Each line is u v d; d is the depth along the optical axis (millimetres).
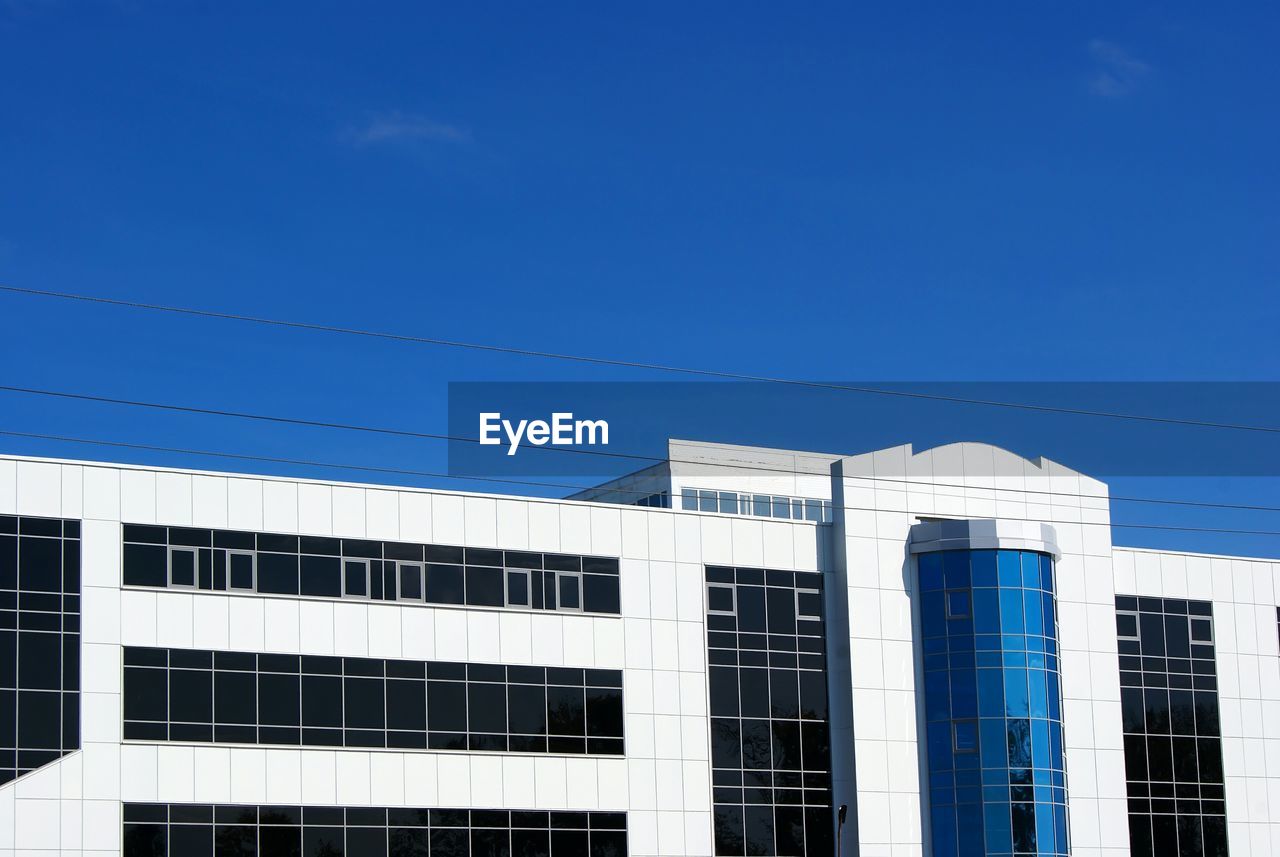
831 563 66188
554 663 60156
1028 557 66688
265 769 54719
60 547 53156
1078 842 66688
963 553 66125
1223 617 74188
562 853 58906
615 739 60625
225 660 54875
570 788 59469
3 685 51500
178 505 55188
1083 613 69375
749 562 64625
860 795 63562
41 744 51688
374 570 57844
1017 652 65438
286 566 56438
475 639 59000
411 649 57844
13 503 52781
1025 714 65000
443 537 59250
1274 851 72562
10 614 52031
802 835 63000
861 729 64188
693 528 63875
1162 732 71188
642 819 60438
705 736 62156
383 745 56688
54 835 51312
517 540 60531
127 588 53844
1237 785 72438
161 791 53031
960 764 64562
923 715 65438
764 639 64125
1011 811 63844
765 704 63500
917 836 64312
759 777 62750
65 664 52500
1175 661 72375
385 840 56125
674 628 62562
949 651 65562
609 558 62000
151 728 53312
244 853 53875
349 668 56719
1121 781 68375
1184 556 73938
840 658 65250
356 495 58094
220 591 55250
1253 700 73938
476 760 58094
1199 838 70812
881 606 65750
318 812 55250
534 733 59281
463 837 57344
